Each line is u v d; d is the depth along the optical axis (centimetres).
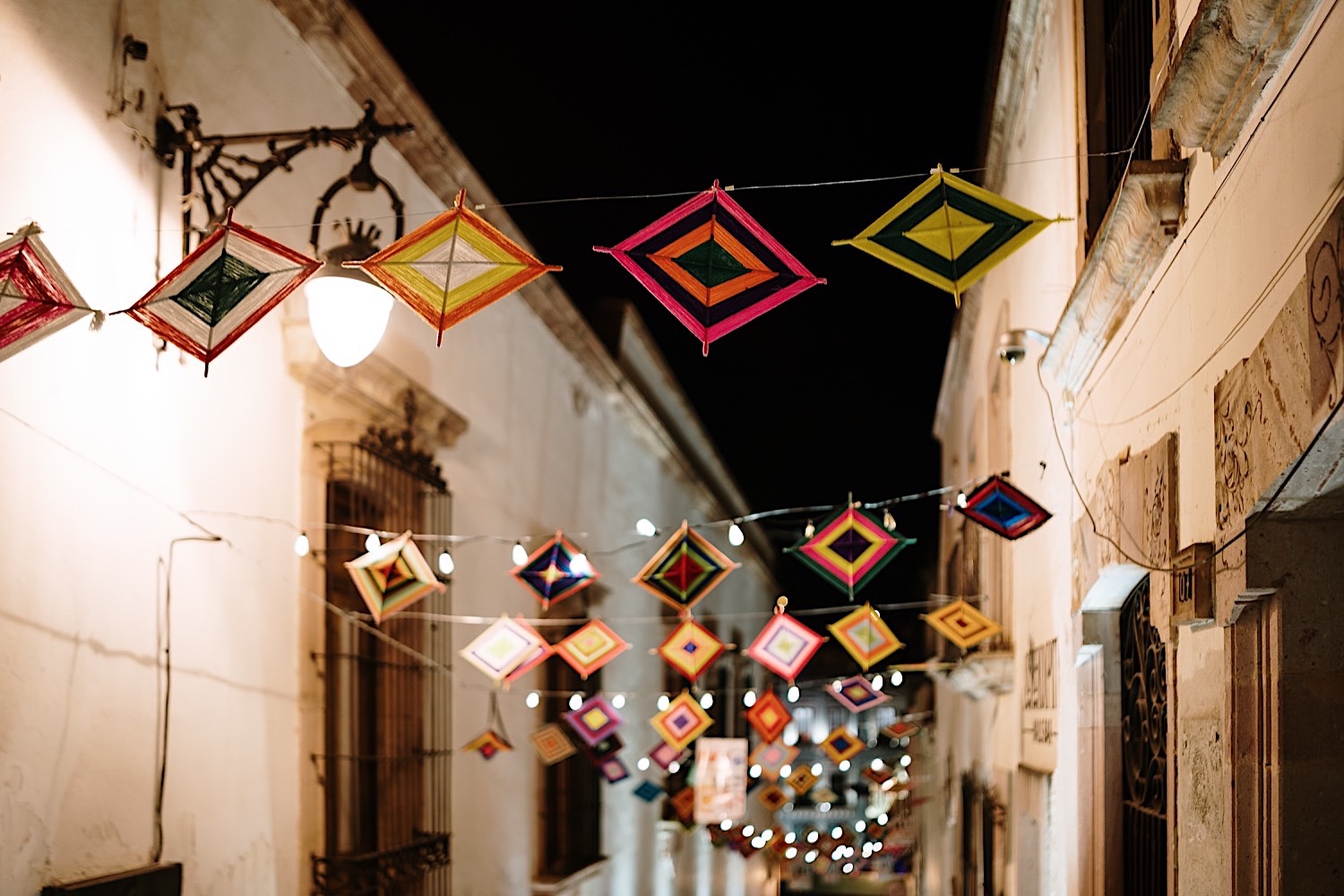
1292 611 314
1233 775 329
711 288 371
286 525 655
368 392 730
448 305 384
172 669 544
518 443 1055
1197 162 372
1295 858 307
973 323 1205
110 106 507
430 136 848
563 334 1187
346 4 702
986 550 986
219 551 588
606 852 1286
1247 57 293
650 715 1520
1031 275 723
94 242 493
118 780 502
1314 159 266
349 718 702
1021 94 762
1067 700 588
